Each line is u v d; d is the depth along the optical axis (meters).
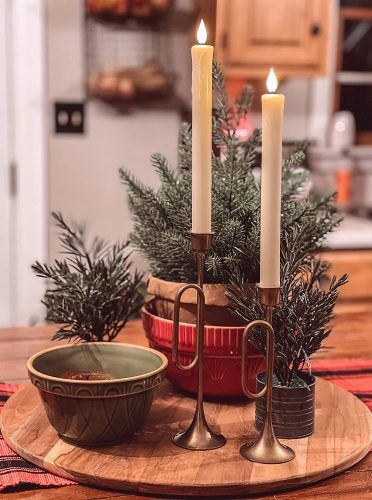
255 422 0.90
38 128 2.68
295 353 0.86
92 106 2.67
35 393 1.01
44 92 2.65
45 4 2.60
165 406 0.97
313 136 3.39
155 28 2.65
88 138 2.69
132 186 1.02
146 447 0.83
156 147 2.72
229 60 2.73
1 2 2.60
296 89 3.34
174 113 2.72
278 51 2.77
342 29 3.39
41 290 2.78
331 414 0.95
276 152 0.75
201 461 0.80
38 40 2.62
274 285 0.77
